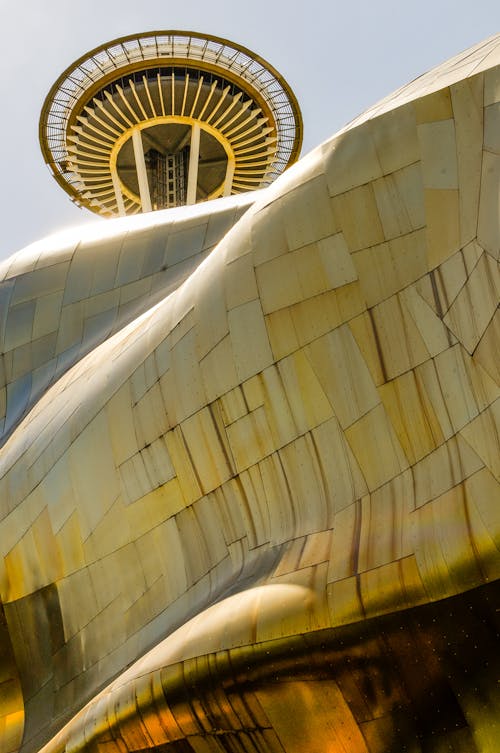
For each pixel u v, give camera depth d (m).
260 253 13.23
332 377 12.27
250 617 11.16
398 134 11.80
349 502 11.99
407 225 11.53
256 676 10.97
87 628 16.95
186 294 15.01
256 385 13.23
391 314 11.58
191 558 14.70
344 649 10.35
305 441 12.66
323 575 10.90
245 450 13.54
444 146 11.33
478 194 10.80
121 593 16.11
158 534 15.30
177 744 12.15
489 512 9.56
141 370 15.61
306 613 10.57
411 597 9.73
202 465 14.30
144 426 15.38
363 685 10.37
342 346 12.13
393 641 10.04
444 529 9.87
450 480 10.45
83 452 16.83
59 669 17.70
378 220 11.82
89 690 16.58
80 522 16.94
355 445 11.98
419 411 11.16
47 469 17.80
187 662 11.59
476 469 10.16
